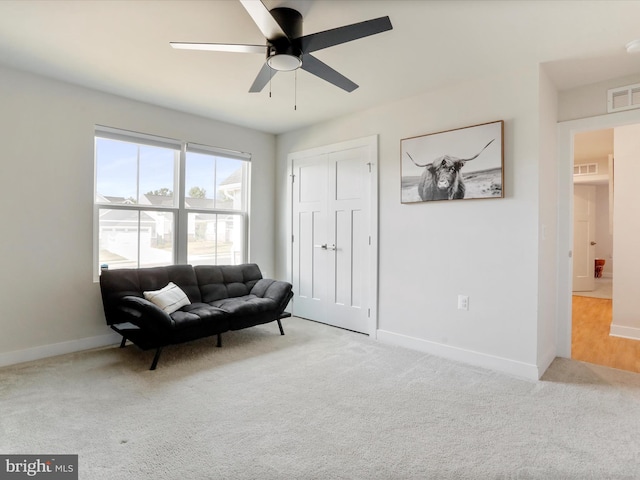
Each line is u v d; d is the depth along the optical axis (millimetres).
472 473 1703
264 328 4207
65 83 3248
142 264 3805
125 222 3688
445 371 2949
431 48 2561
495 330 3006
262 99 3617
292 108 3893
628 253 3953
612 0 1990
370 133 3879
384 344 3645
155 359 2932
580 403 2402
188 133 4078
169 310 3244
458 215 3215
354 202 4066
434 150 3334
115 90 3414
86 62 2842
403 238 3596
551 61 2754
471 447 1908
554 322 3311
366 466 1750
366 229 3959
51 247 3207
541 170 2844
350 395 2506
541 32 2336
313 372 2908
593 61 2746
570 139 3252
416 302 3496
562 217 3311
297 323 4449
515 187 2904
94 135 3422
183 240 4082
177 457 1806
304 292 4672
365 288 3977
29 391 2506
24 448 1864
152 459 1788
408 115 3559
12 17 2217
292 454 1840
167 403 2363
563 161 3285
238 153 4566
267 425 2111
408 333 3557
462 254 3193
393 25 2260
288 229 4848
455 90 3221
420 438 1989
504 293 2961
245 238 4746
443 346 3305
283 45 1984
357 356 3285
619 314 4012
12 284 3016
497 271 2998
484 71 2938
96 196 3508
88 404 2330
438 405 2367
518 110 2885
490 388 2629
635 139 3898
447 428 2092
